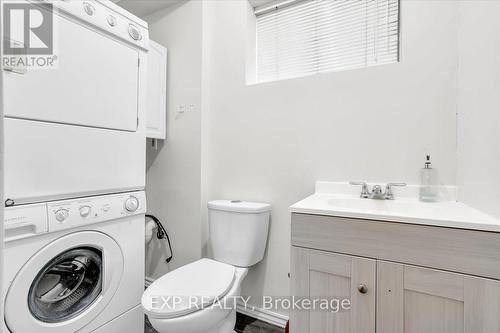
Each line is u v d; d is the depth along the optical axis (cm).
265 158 166
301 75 171
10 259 88
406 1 130
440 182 124
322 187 147
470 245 80
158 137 187
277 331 153
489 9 91
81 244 108
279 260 161
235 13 177
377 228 92
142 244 137
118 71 124
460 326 81
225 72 181
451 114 121
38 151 95
